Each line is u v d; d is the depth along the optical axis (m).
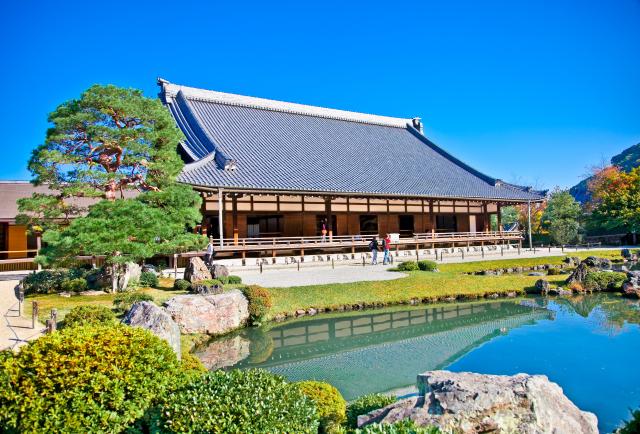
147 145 18.52
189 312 14.06
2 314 13.66
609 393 9.09
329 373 11.01
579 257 33.88
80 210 18.22
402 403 5.59
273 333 15.06
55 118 17.00
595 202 57.62
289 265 27.45
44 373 5.15
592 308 18.31
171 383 5.73
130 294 14.85
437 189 34.81
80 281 17.41
